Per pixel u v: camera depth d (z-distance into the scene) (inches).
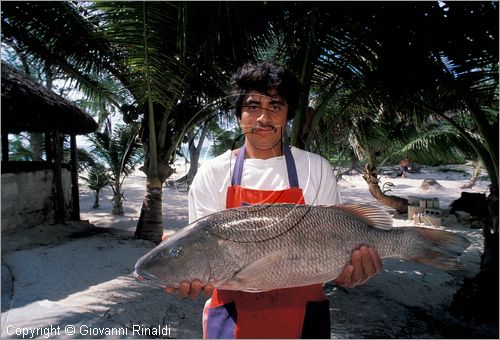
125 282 194.2
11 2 216.7
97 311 158.1
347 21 168.6
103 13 191.8
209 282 61.6
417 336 153.9
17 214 299.3
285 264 61.1
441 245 66.9
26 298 166.6
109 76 281.0
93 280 195.6
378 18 164.4
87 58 252.7
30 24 233.9
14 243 263.7
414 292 203.8
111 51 252.7
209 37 179.5
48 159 365.4
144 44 194.9
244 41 185.3
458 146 360.8
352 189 710.5
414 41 167.0
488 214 183.8
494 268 173.2
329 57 191.6
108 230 350.3
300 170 68.8
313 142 234.4
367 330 157.0
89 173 525.3
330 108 298.7
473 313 170.2
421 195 649.0
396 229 66.5
